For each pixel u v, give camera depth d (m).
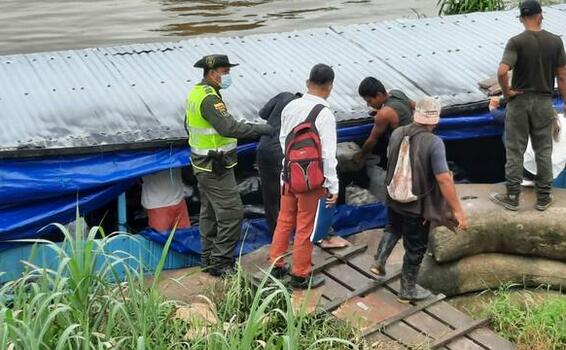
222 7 16.31
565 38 9.49
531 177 7.48
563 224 7.04
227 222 6.77
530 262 7.15
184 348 5.50
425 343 5.94
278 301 6.23
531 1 6.83
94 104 7.42
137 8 16.17
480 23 9.89
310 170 6.13
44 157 6.68
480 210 7.05
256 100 7.67
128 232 7.31
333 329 6.00
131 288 5.29
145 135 6.95
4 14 15.54
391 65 8.55
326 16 15.75
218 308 6.32
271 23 15.18
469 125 7.86
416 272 6.34
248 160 7.83
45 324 4.70
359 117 7.47
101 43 13.86
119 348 5.16
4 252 6.77
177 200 7.19
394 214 6.39
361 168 7.89
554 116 7.04
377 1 16.98
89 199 6.82
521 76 6.91
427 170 6.04
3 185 6.55
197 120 6.54
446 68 8.52
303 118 6.16
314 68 6.20
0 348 4.59
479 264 7.11
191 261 7.29
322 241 6.97
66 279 5.16
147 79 8.00
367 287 6.50
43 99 7.48
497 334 6.37
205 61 6.52
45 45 13.69
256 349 5.20
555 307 6.62
